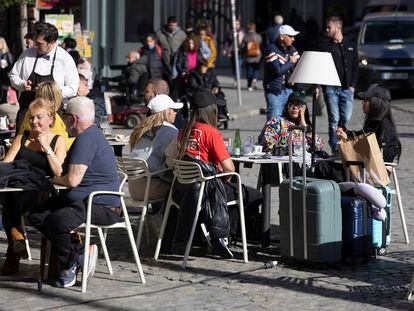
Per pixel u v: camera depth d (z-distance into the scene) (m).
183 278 16.12
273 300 14.82
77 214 15.29
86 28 46.03
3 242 18.53
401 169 27.52
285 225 16.78
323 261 16.47
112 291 15.32
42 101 16.03
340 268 16.67
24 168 15.78
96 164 15.61
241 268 16.73
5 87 35.28
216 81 37.06
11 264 16.27
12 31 40.22
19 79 21.42
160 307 14.45
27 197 15.96
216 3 68.38
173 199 17.28
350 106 29.02
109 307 14.44
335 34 28.77
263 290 15.38
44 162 16.23
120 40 47.50
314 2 87.50
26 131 16.50
